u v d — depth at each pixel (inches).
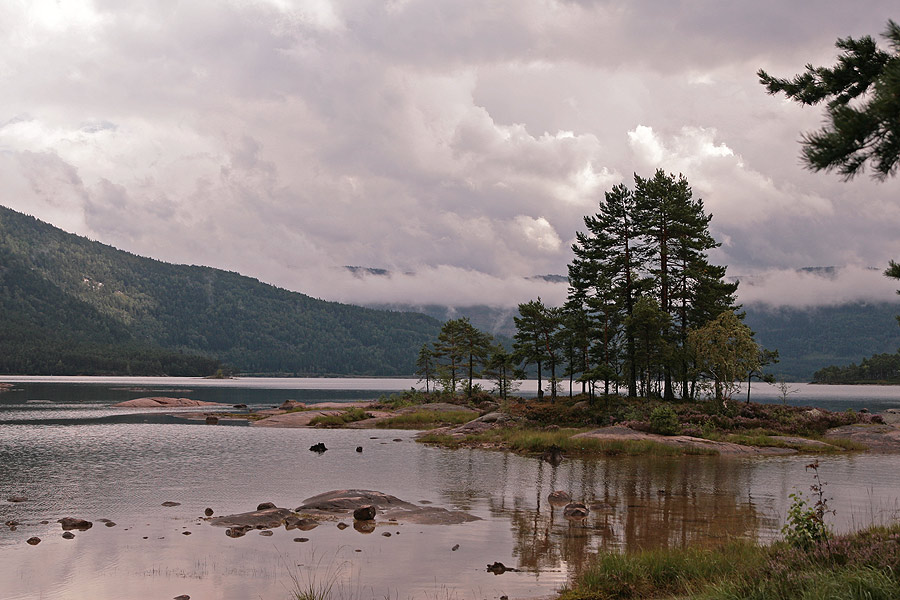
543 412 2265.0
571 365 2807.6
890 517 792.9
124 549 673.0
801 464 1403.8
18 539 714.8
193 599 523.5
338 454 1577.3
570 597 501.4
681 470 1301.7
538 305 2856.8
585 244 2723.9
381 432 2272.4
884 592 373.1
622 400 2331.4
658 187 2549.2
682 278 2566.4
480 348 3838.6
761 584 415.8
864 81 469.7
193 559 636.1
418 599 522.6
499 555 654.5
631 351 2516.0
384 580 571.2
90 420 2618.1
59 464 1347.2
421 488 1072.8
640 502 943.7
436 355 3932.1
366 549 677.3
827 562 459.2
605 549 675.4
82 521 778.8
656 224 2559.1
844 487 1072.8
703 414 2105.1
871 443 1838.1
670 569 538.3
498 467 1342.3
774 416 2132.1
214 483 1112.2
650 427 1871.3
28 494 1000.9
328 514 851.4
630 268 2645.2
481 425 2148.1
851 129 346.0
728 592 421.1
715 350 2197.3
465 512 872.9
